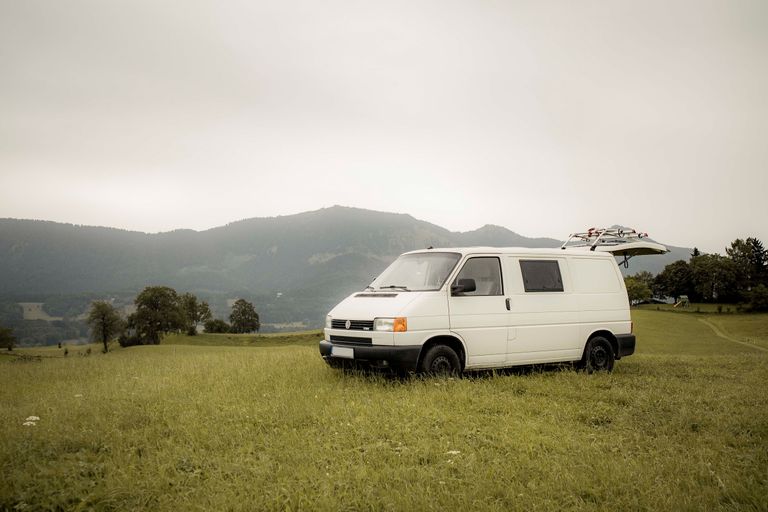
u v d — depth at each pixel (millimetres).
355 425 5852
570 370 9734
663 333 63375
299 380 8820
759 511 3797
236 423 6141
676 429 5996
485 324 8852
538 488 4156
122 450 5188
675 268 131500
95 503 3969
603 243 11672
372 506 3801
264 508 3820
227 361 12984
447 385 7715
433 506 3764
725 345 50000
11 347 123312
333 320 8961
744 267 127312
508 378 8641
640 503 3924
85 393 8734
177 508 3832
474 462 4699
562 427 6016
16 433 5707
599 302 10367
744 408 6961
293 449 5078
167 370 11734
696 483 4301
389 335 8039
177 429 5914
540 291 9633
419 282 9023
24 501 3949
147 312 113438
